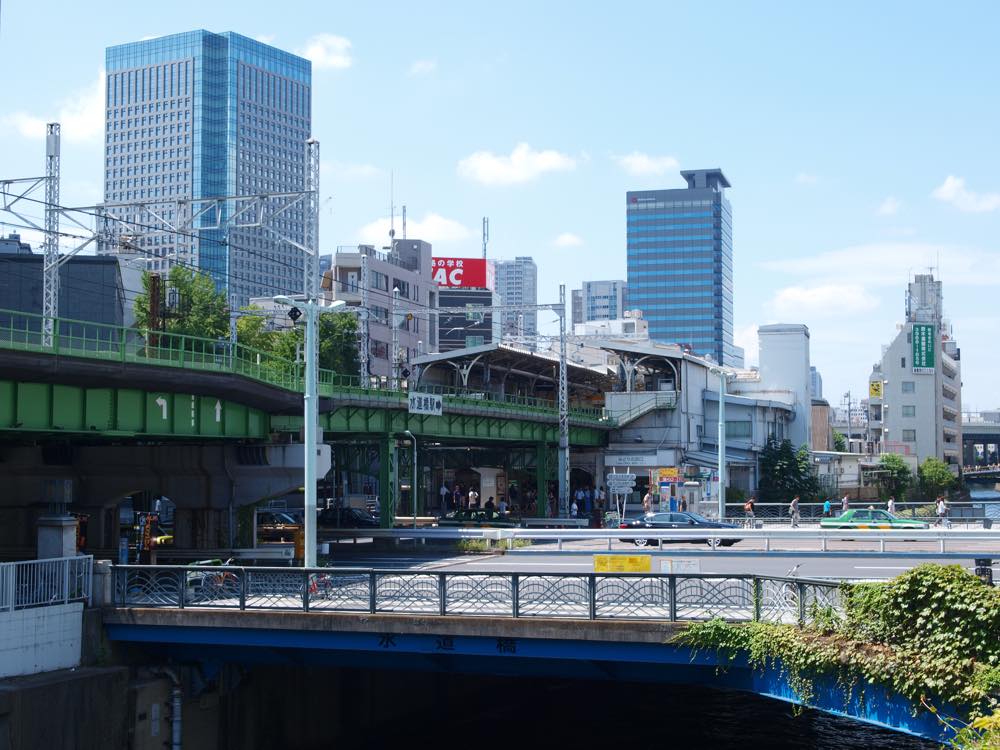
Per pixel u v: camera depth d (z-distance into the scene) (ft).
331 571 86.89
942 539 139.13
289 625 86.07
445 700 119.65
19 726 79.71
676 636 75.05
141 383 116.57
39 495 147.23
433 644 82.69
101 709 86.12
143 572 92.99
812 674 68.95
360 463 265.13
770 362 363.56
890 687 64.28
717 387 338.54
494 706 124.26
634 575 78.43
